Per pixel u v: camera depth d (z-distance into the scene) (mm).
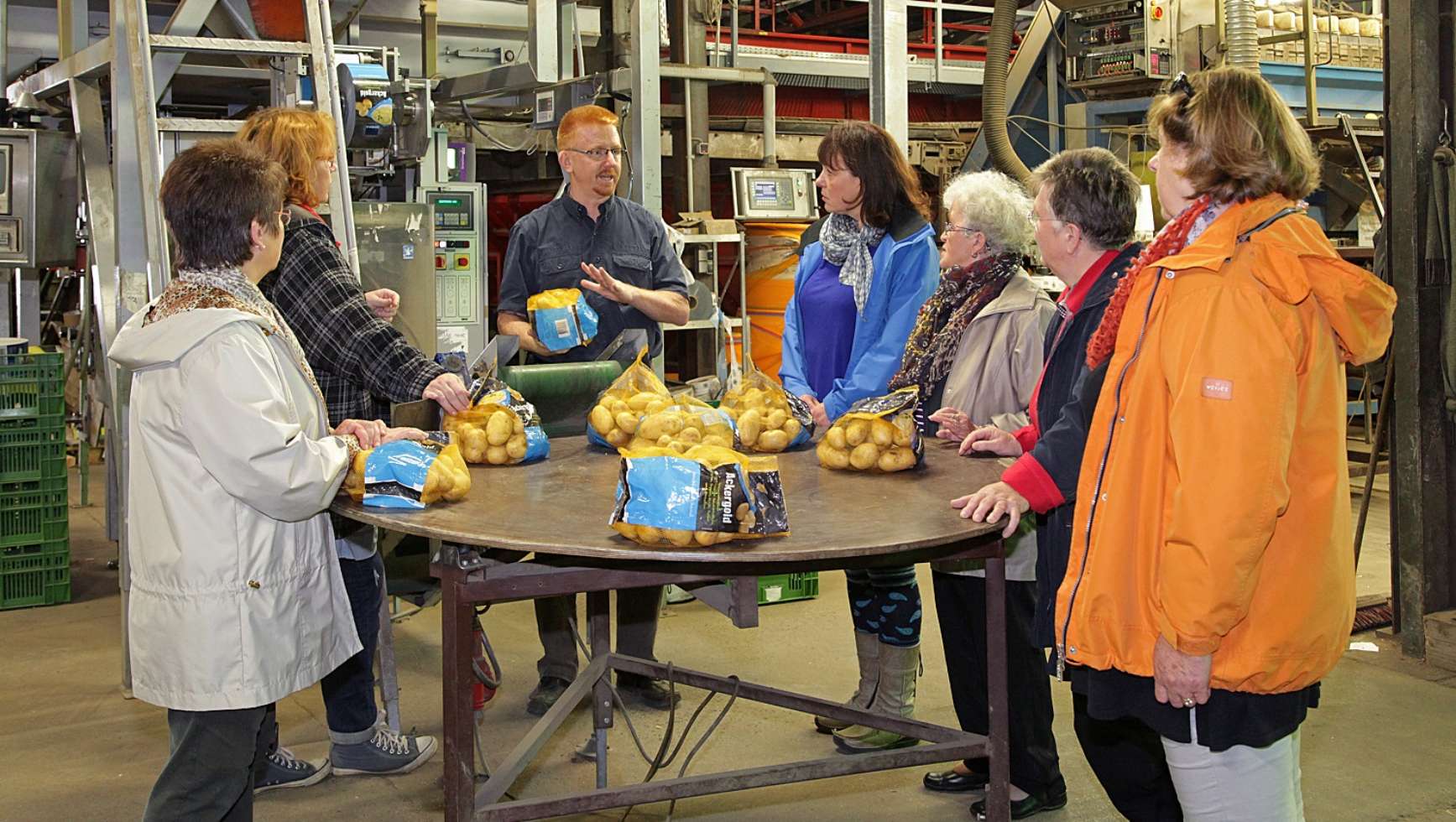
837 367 3234
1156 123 1854
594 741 3168
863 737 3240
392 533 3135
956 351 2811
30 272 5664
